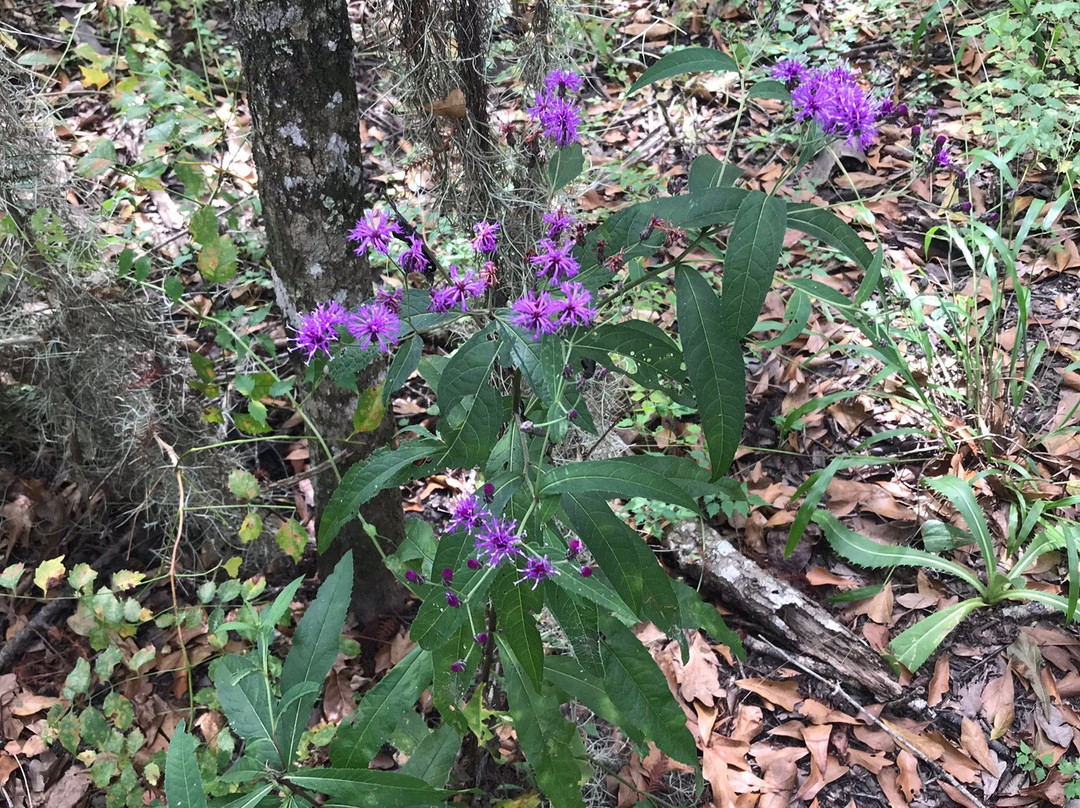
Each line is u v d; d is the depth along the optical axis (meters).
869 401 3.26
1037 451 3.08
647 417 3.17
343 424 2.45
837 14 4.67
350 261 2.24
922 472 3.06
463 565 1.57
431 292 1.65
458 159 2.39
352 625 2.81
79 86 4.17
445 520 3.09
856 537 2.81
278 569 2.98
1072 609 2.45
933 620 2.62
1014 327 3.40
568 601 1.56
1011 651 2.63
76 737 2.30
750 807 2.41
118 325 2.70
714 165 1.83
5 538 2.95
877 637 2.71
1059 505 2.64
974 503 2.69
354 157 2.13
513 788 2.35
